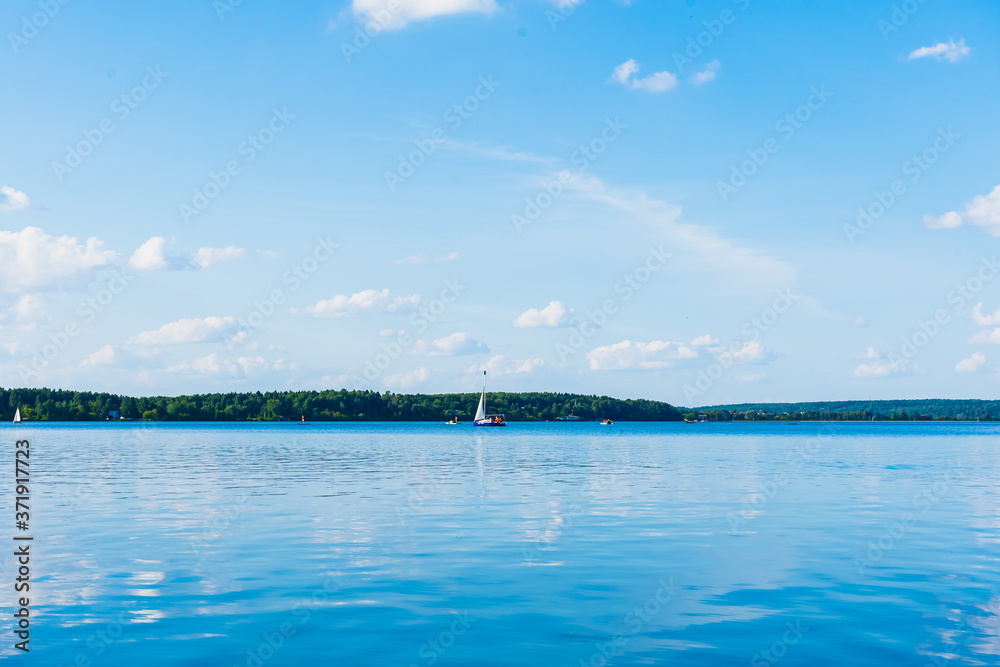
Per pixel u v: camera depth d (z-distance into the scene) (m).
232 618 14.80
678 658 12.71
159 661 12.55
